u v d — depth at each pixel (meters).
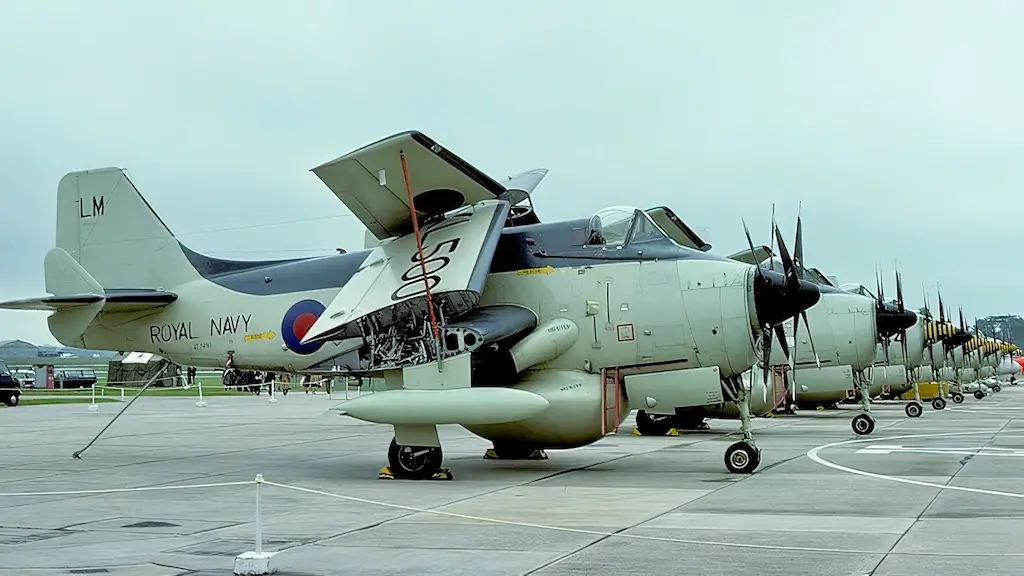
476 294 12.67
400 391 12.91
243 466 14.87
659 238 13.77
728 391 13.52
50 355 140.75
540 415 13.27
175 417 30.36
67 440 20.56
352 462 15.50
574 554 7.43
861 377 22.81
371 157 12.34
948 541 7.80
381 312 13.45
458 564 7.09
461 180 13.06
